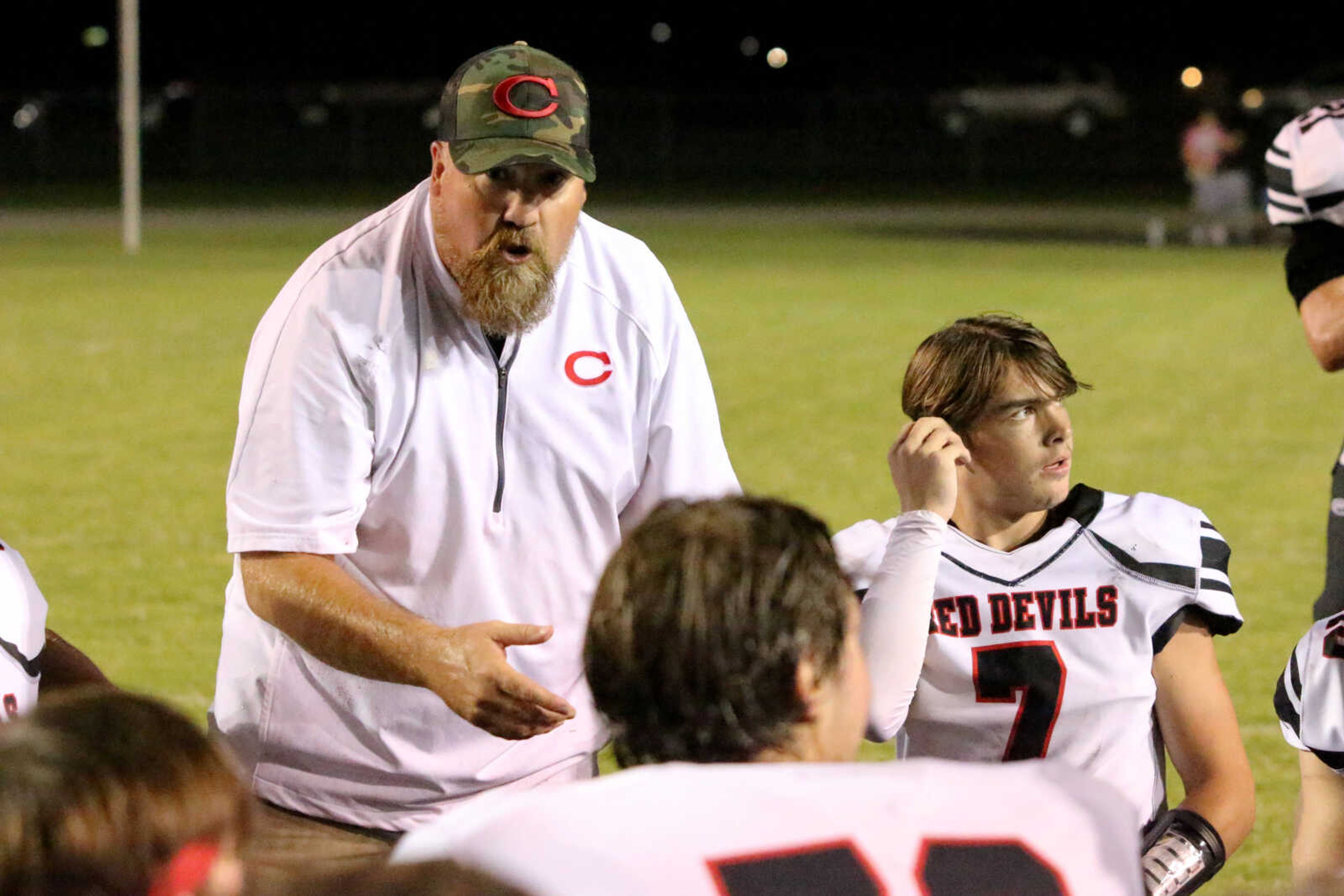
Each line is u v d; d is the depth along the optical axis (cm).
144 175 10169
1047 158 10694
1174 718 754
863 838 388
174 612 1802
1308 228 976
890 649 662
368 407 770
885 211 8450
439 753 805
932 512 681
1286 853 1184
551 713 708
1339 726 693
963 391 739
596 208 8506
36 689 701
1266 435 2823
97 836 317
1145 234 7088
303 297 777
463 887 339
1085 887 395
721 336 3991
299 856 788
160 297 4600
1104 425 2906
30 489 2372
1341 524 928
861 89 12662
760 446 2694
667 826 381
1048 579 750
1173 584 748
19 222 7088
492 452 787
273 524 760
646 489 837
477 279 746
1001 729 741
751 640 425
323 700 802
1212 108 9412
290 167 10412
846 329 4122
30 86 12344
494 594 800
